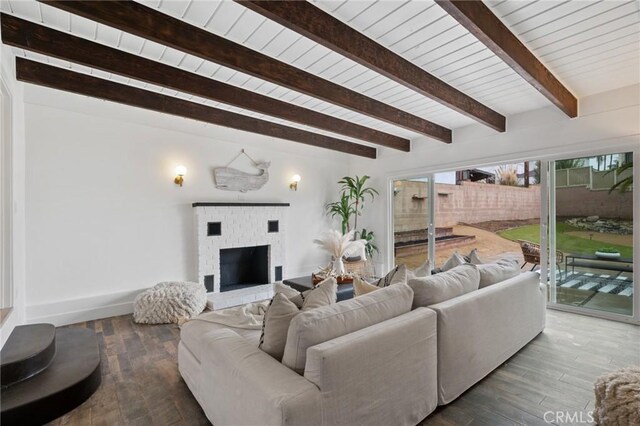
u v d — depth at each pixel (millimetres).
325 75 3191
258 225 5395
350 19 2275
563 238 4031
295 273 5996
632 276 3510
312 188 6281
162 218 4496
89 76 3285
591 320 3617
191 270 4758
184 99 3895
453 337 2064
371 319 1757
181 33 2326
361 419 1524
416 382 1820
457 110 3586
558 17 2219
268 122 4793
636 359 2645
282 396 1300
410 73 2895
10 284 2742
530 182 5754
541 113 4066
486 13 2119
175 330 3479
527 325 2916
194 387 2098
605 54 2738
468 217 6156
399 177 5949
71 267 3807
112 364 2688
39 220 3611
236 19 2301
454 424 1863
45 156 3648
